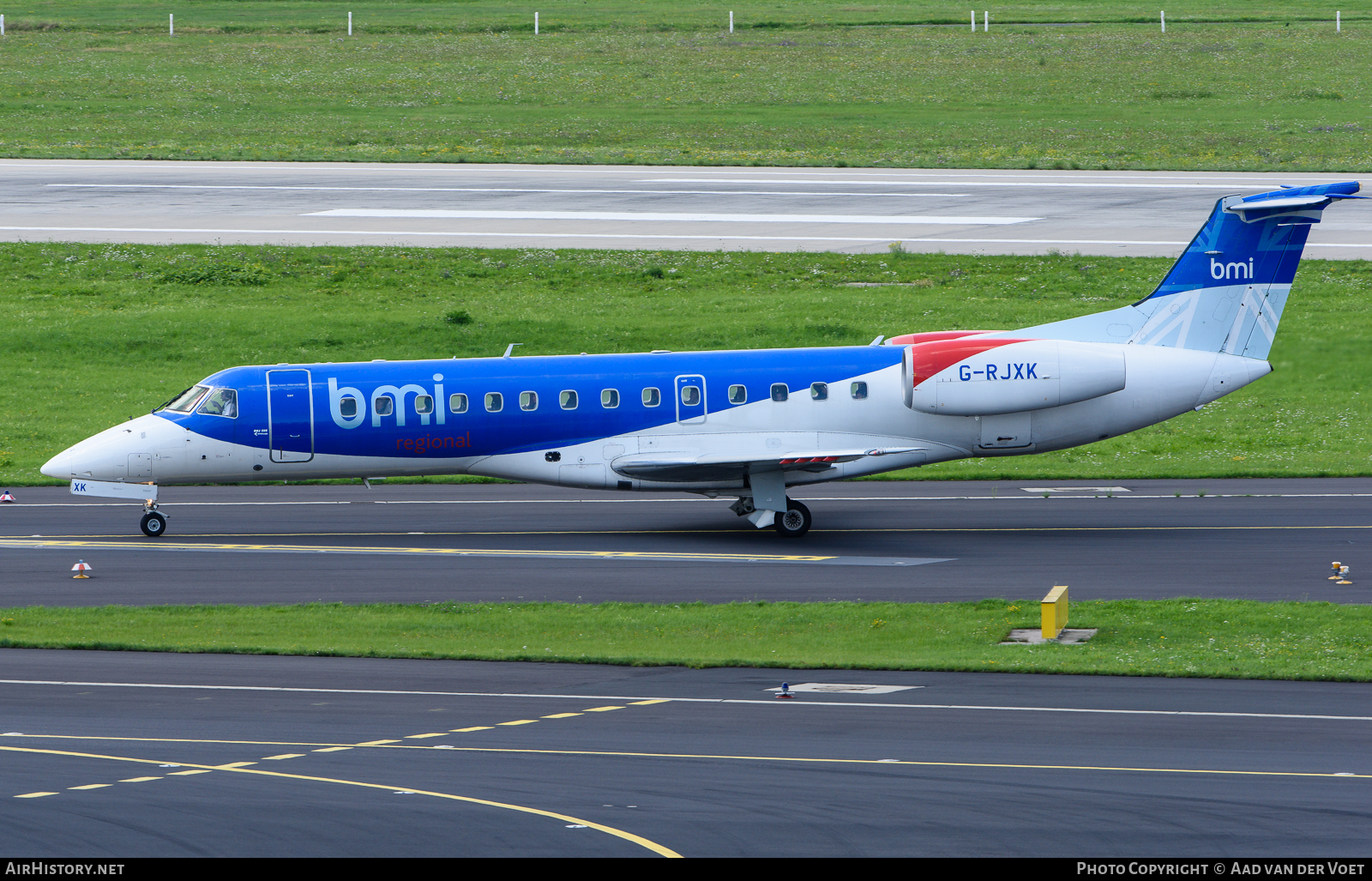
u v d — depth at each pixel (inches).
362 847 2212.1
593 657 3649.1
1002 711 3080.7
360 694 3280.0
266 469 5516.7
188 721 3021.7
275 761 2691.9
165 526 5585.6
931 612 4170.8
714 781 2541.8
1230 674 3415.4
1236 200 5502.0
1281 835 2241.6
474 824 2315.5
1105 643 3806.6
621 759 2696.9
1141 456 7130.9
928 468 6929.1
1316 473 6574.8
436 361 5595.5
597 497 6397.6
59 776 2593.5
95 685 3383.4
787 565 4923.7
